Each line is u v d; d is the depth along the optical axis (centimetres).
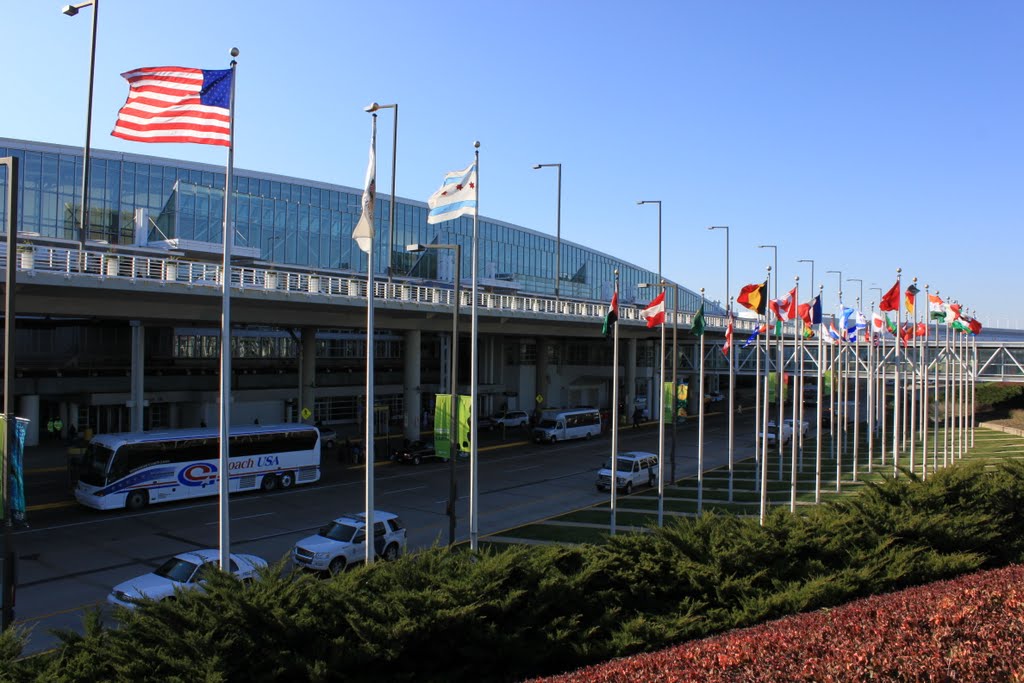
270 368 6606
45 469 4397
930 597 1540
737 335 8812
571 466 4925
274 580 1396
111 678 1196
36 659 1227
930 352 7169
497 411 8088
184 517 3341
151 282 3484
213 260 5775
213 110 1838
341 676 1250
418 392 5519
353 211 8912
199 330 6184
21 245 3244
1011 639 1309
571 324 6431
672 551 1761
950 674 1169
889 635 1309
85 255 3400
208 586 1377
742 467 5028
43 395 5294
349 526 2644
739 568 1777
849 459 5400
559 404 8956
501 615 1430
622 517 3366
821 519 2088
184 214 7131
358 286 4462
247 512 3459
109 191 7012
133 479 3453
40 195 6550
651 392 8669
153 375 5691
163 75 1848
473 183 2541
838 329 4716
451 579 1470
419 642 1339
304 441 4141
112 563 2603
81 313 3662
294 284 4397
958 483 2295
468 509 3556
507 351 8375
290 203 8156
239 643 1254
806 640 1290
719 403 10106
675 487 4212
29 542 2875
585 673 1207
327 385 6819
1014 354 6281
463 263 9944
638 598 1658
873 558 1877
